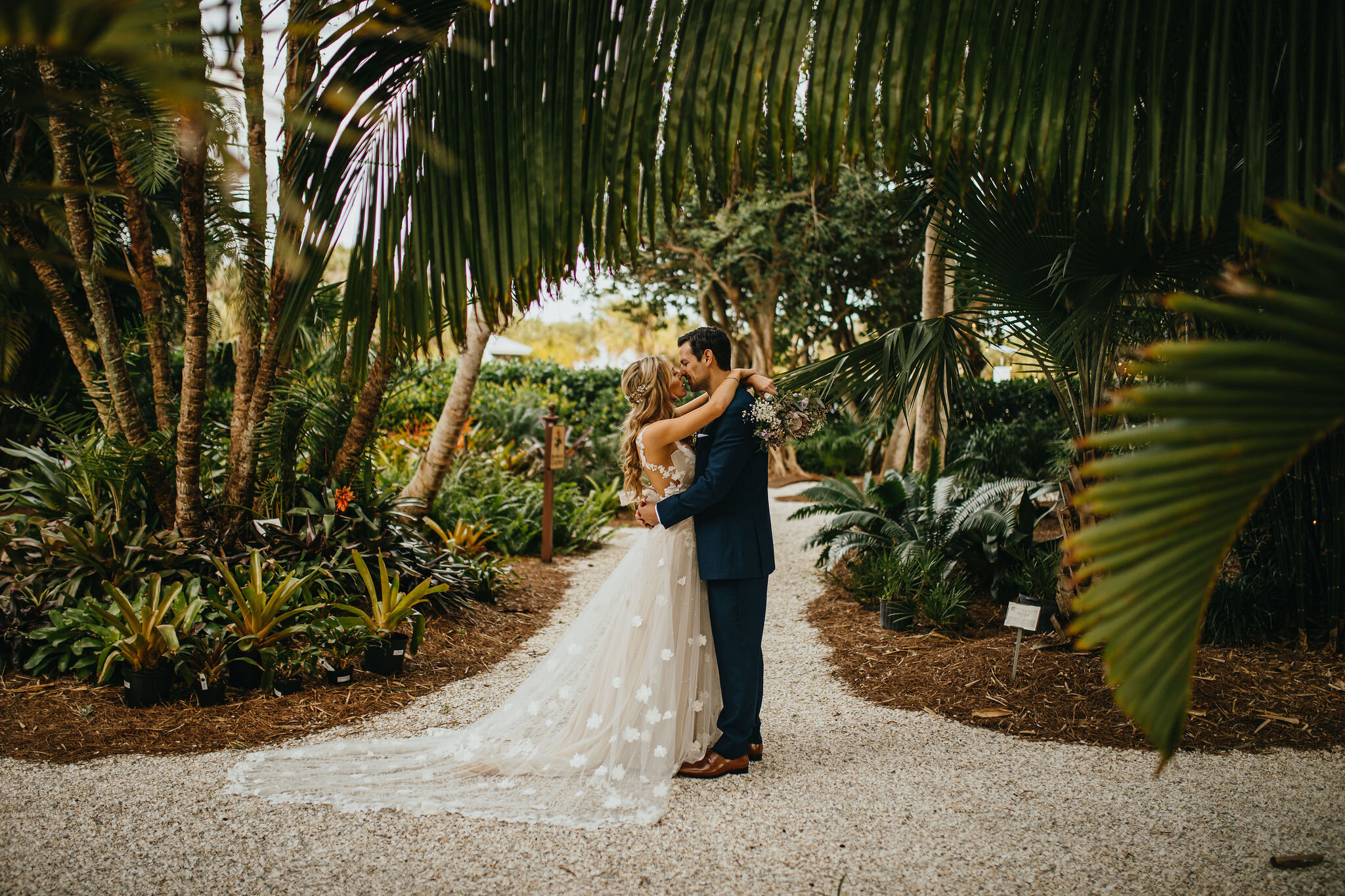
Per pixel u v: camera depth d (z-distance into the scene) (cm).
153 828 231
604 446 1125
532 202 190
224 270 404
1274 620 394
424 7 189
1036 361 389
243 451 419
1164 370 105
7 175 586
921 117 163
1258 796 256
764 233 1341
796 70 168
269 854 218
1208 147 153
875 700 358
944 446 697
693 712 274
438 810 244
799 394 275
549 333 3697
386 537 480
